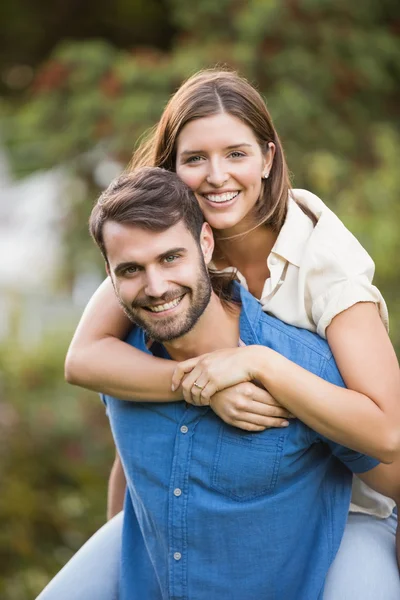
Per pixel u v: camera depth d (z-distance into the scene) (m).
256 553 2.67
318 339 2.74
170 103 2.94
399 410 2.60
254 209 2.95
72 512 7.19
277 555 2.68
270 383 2.53
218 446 2.63
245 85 2.92
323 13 8.52
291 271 2.87
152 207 2.45
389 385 2.61
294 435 2.62
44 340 8.52
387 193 7.54
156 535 2.74
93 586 2.97
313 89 8.39
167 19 10.22
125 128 8.14
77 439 7.70
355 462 2.70
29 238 9.77
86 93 8.48
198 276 2.51
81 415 7.79
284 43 8.43
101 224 2.51
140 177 2.54
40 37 10.28
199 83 2.91
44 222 9.55
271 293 2.88
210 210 2.86
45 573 6.75
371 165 8.37
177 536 2.68
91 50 8.67
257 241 3.01
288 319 2.84
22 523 6.93
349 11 8.61
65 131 8.55
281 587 2.70
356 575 2.74
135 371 2.71
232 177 2.83
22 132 8.62
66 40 10.31
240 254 3.05
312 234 2.88
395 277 7.19
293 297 2.85
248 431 2.61
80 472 7.45
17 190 9.73
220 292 2.82
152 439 2.71
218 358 2.58
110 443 7.77
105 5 10.22
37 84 8.78
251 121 2.87
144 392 2.68
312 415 2.52
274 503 2.64
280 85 8.21
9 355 8.15
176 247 2.46
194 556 2.69
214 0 8.66
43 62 10.05
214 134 2.81
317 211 2.99
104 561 3.02
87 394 7.98
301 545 2.73
